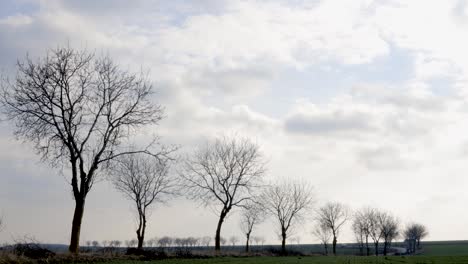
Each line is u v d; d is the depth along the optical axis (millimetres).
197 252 51156
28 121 35500
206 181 69188
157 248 49125
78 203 36594
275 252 73938
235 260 43469
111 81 39406
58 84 36156
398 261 41281
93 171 37812
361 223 131125
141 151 40906
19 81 35375
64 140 36219
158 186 60781
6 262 26656
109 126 39375
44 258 30125
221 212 67938
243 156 69750
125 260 36312
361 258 50062
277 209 92812
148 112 40750
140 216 59469
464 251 126938
